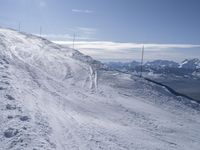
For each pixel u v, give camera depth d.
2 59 34.75
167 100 37.47
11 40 53.78
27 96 22.64
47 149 12.96
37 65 39.38
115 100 31.98
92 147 15.04
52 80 33.78
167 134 23.33
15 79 27.28
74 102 26.70
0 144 12.58
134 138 19.47
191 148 20.53
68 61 46.75
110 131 19.52
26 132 14.17
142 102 33.88
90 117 22.64
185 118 31.03
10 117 15.81
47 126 16.48
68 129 17.17
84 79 38.88
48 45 58.72
